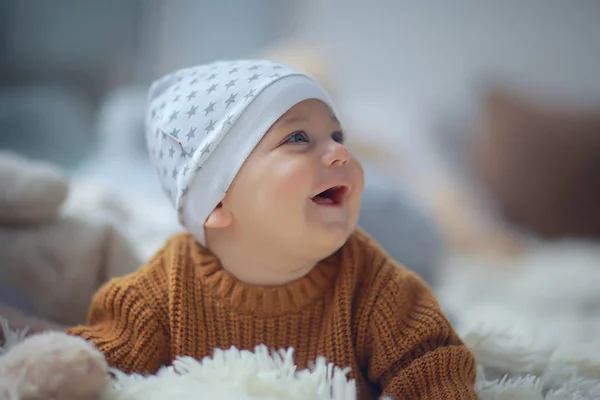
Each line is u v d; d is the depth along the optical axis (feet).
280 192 2.22
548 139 7.12
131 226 4.09
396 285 2.37
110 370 1.94
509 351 2.51
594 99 7.67
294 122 2.31
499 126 7.30
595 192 6.97
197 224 2.42
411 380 2.12
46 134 6.86
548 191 7.02
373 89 8.57
